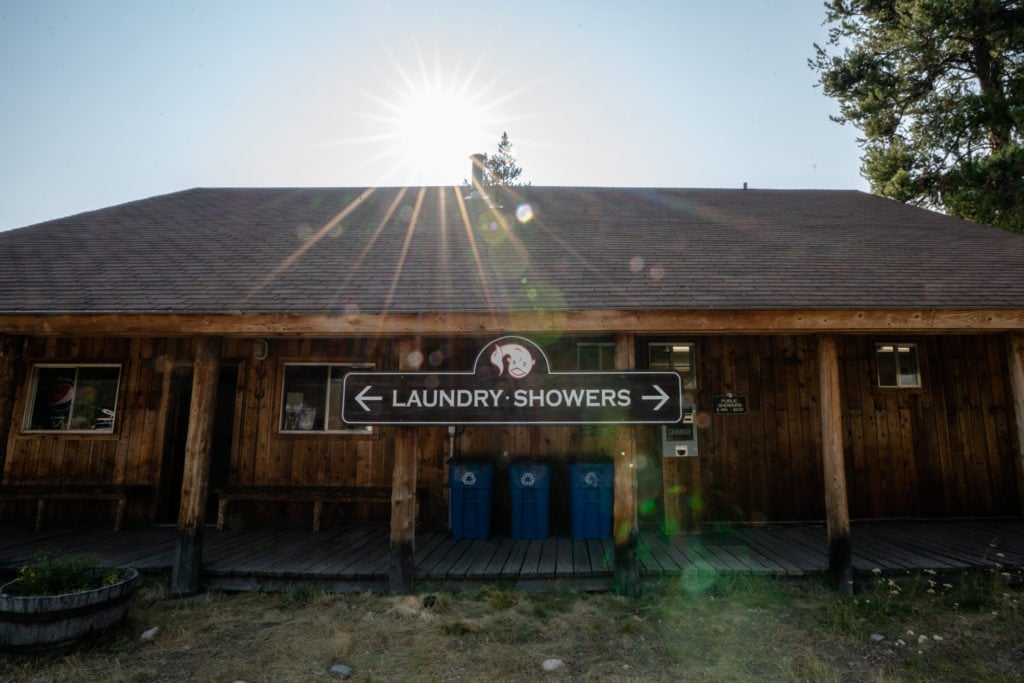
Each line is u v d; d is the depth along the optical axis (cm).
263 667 440
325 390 829
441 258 712
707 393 816
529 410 565
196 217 914
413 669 438
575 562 606
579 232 834
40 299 591
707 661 443
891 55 1438
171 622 511
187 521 573
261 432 821
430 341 798
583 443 791
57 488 782
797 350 833
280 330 568
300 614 529
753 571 576
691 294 586
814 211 984
